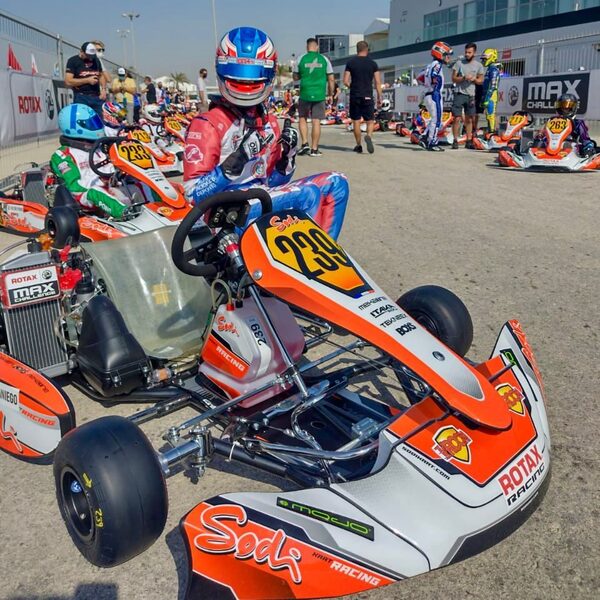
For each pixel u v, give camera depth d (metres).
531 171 10.24
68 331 3.28
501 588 2.15
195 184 3.60
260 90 3.55
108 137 6.15
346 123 23.34
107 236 5.41
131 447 2.21
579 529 2.39
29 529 2.57
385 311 2.44
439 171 10.31
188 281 3.59
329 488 2.16
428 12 33.94
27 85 10.98
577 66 17.30
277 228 2.59
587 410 3.15
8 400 2.96
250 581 1.98
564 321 4.17
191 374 3.22
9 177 8.23
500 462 2.18
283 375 2.79
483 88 13.85
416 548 2.03
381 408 2.87
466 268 5.27
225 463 2.94
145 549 2.28
